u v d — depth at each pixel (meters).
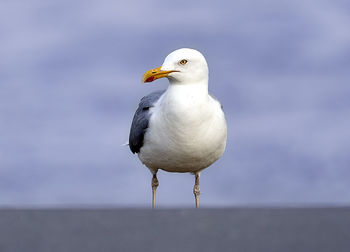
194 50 15.13
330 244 7.95
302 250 7.74
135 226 8.84
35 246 7.99
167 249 7.82
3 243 8.09
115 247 7.92
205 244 7.96
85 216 9.39
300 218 9.11
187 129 14.86
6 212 9.83
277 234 8.34
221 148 15.87
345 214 9.36
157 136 15.37
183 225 8.82
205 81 15.12
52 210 10.07
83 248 7.89
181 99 14.80
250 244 7.96
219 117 15.35
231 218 9.17
